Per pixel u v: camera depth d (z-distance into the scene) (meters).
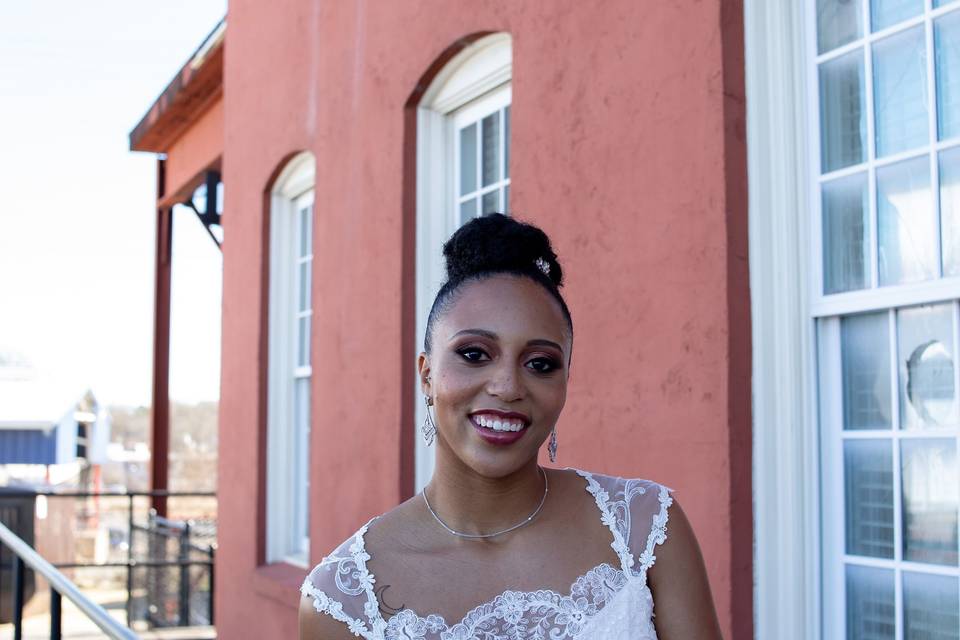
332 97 6.11
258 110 7.27
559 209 4.05
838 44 3.30
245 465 7.15
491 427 1.77
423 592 1.79
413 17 5.23
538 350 1.79
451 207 5.34
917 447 3.02
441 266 5.29
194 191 11.25
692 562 1.85
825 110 3.33
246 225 7.38
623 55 3.77
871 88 3.17
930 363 2.99
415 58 5.20
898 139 3.11
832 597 3.22
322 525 6.01
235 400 7.41
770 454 3.31
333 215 6.05
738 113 3.38
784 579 3.27
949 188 2.94
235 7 7.86
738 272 3.32
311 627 1.82
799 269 3.34
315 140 6.32
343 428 5.79
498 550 1.82
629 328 3.68
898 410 3.07
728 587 3.23
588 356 3.86
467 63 5.05
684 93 3.49
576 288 3.94
